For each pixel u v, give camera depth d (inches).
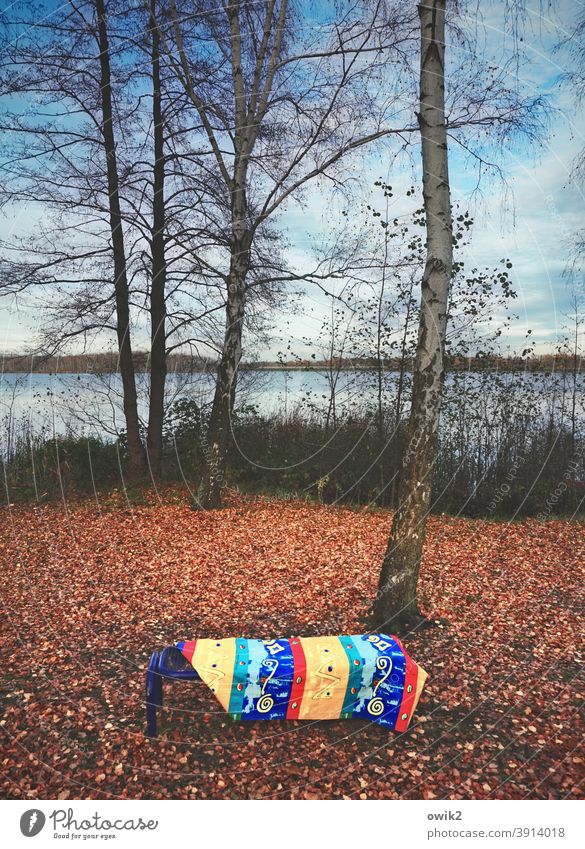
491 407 385.4
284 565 268.7
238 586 241.4
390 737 134.3
